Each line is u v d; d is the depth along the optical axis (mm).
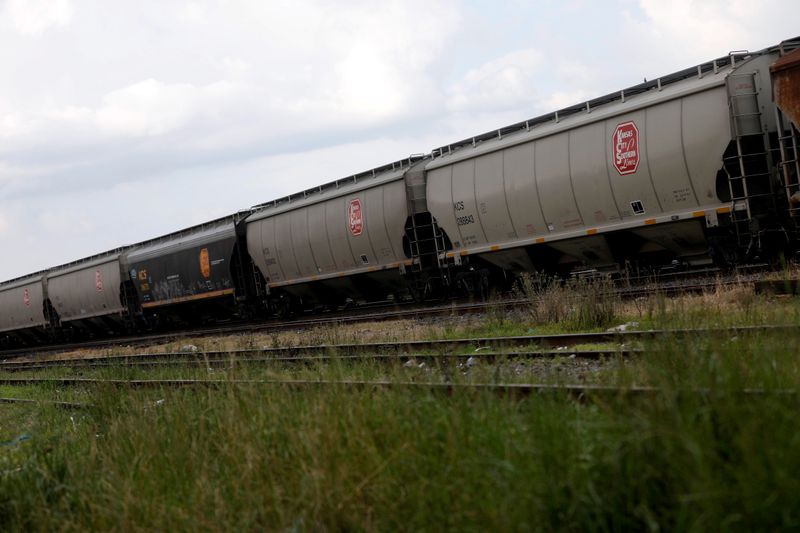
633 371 7926
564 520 5379
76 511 7902
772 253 20188
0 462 10688
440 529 5707
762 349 7645
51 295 57469
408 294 34125
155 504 7379
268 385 9773
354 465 6766
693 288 17953
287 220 36719
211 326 44000
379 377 11617
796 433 5035
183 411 9914
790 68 18438
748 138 20109
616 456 5434
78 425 13094
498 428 6734
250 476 7301
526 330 17922
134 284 48594
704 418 5410
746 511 4730
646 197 22438
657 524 4965
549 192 25016
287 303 38281
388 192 31016
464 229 28422
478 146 28328
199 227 44062
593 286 18812
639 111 22469
